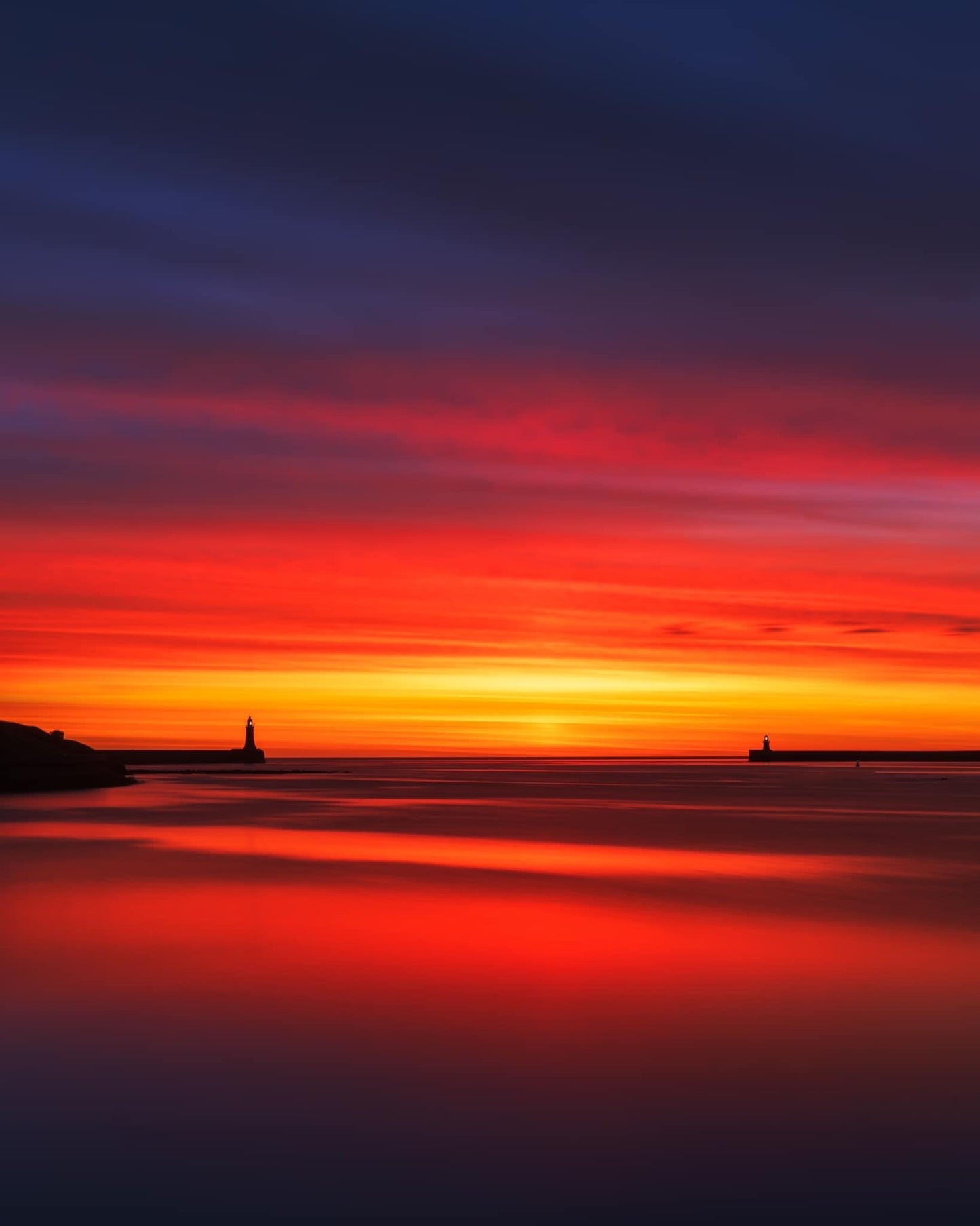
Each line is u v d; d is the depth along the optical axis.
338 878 29.34
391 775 149.12
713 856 36.41
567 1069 12.59
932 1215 9.05
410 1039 13.70
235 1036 13.78
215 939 20.09
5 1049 13.24
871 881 29.47
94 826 47.84
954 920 22.67
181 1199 9.28
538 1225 8.85
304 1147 10.35
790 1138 10.60
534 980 16.86
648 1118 11.09
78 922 21.86
